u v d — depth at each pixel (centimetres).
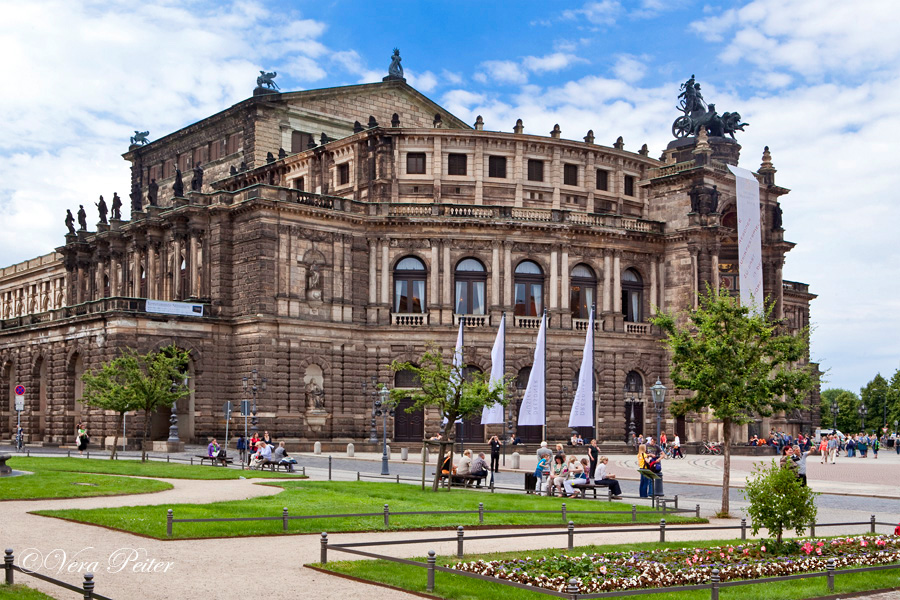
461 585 2544
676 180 11275
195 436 9919
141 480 5284
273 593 2444
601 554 3066
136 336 9644
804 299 15125
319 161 11556
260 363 9744
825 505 5250
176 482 5388
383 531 3569
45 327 10994
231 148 12725
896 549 3322
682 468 8075
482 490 5478
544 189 11312
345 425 10194
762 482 3312
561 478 5284
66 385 10606
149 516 3672
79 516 3638
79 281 12862
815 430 14312
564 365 10688
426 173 11006
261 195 9838
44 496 4338
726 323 4644
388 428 10281
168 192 13825
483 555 3022
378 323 10481
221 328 10125
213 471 6253
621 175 11950
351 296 10406
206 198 10719
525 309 10794
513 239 10675
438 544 3341
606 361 10875
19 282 16575
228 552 3033
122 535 3272
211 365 10031
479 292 10688
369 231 10550
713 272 11081
